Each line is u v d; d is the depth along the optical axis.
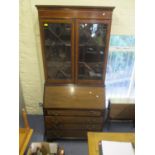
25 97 3.25
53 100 2.64
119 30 2.78
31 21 2.70
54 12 2.27
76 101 2.64
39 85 3.16
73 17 2.29
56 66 2.63
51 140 2.87
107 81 3.16
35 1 2.60
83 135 2.84
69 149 2.74
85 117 2.69
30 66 3.00
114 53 2.94
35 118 3.32
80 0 2.61
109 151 1.43
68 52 2.54
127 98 3.23
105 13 2.26
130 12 2.66
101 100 2.64
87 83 2.72
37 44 2.85
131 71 3.08
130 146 1.48
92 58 2.57
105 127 3.21
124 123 3.31
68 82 2.72
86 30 2.38
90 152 1.48
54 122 2.72
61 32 2.41
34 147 2.21
